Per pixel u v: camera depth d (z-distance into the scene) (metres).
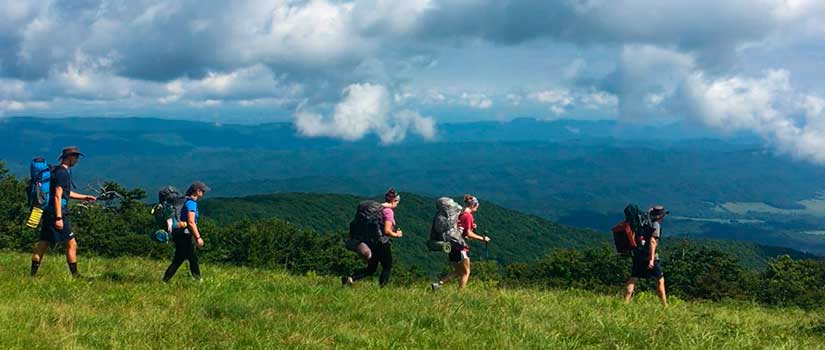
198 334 7.69
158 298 9.70
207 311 8.91
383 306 9.88
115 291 10.12
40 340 7.05
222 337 7.61
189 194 11.66
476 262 64.44
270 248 69.69
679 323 10.16
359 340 7.84
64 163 11.40
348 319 9.02
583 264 67.62
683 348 8.41
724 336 9.30
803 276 51.91
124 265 14.71
